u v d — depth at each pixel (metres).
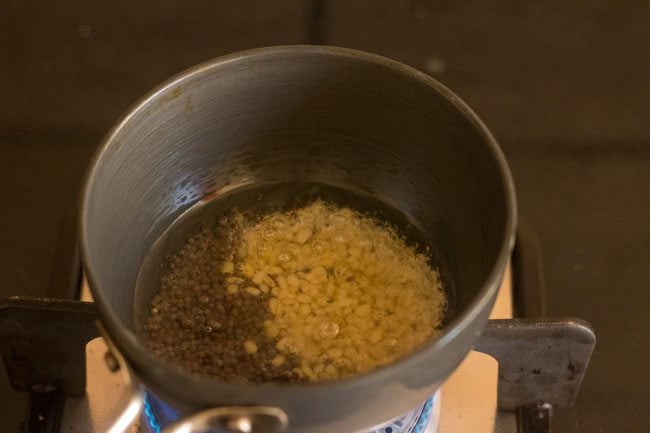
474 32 0.69
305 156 0.49
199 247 0.47
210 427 0.37
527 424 0.45
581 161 0.64
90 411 0.46
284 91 0.46
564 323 0.43
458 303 0.45
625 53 0.68
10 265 0.60
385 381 0.37
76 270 0.48
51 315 0.43
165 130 0.45
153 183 0.46
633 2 0.70
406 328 0.45
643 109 0.66
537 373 0.44
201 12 0.69
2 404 0.55
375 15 0.69
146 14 0.69
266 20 0.69
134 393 0.39
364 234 0.48
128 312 0.45
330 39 0.68
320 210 0.49
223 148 0.47
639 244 0.61
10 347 0.44
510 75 0.67
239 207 0.49
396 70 0.44
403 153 0.47
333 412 0.37
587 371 0.56
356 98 0.46
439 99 0.43
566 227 0.62
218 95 0.45
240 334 0.44
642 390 0.55
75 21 0.69
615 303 0.59
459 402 0.46
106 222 0.42
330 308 0.45
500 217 0.41
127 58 0.68
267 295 0.46
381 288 0.46
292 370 0.43
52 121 0.65
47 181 0.63
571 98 0.66
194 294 0.46
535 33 0.69
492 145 0.42
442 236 0.47
